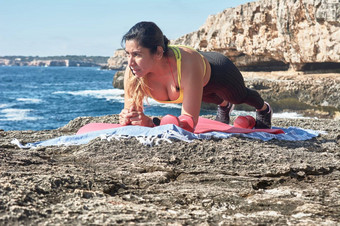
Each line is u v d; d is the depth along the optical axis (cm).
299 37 2584
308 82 2309
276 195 235
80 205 196
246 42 3169
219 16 3619
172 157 308
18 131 455
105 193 225
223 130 399
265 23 2942
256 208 212
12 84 6062
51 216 182
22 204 191
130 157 314
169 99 369
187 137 356
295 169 294
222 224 184
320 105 2270
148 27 320
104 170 279
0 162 279
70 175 239
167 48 339
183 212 200
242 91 400
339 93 2198
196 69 345
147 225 176
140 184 254
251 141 374
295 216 201
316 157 335
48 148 348
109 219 179
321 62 2619
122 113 382
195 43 4022
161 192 236
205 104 2478
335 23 2267
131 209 196
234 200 223
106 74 12081
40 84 6162
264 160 314
